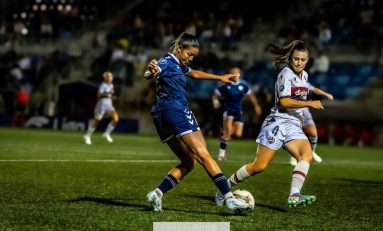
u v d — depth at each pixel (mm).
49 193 8664
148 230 6254
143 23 36531
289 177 12156
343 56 32969
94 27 37438
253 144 25109
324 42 33562
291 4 36062
